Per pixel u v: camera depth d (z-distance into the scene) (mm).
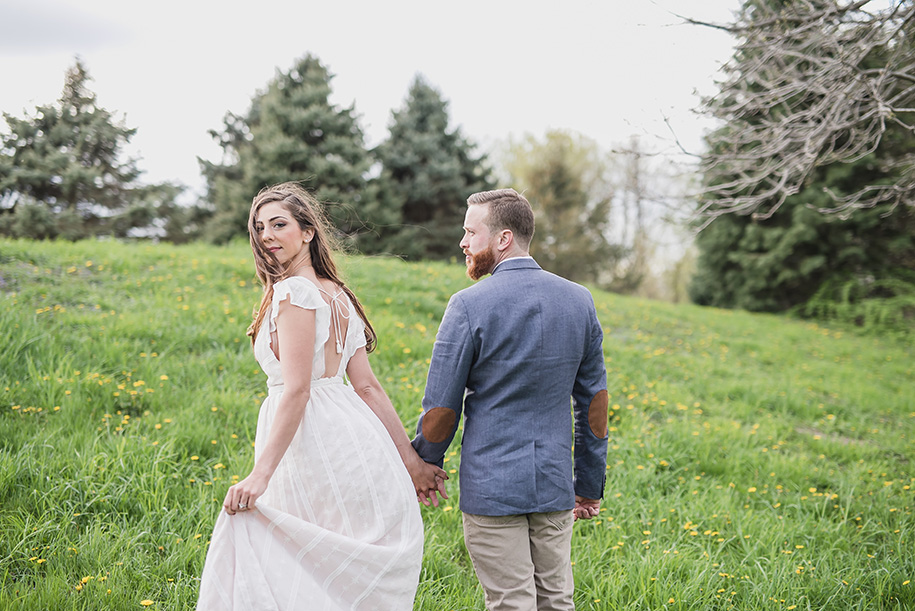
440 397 2029
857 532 3523
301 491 1928
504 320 1976
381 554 1866
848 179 15586
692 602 2676
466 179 25844
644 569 2812
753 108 4727
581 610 2617
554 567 2037
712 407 5984
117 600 2305
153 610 2303
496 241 2111
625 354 7621
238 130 27188
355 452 1948
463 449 2059
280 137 20703
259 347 2023
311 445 1934
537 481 1970
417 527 1997
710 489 3998
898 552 3137
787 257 17172
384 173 23422
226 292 7551
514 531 1977
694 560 3006
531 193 30531
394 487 1972
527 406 1998
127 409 4160
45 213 18031
